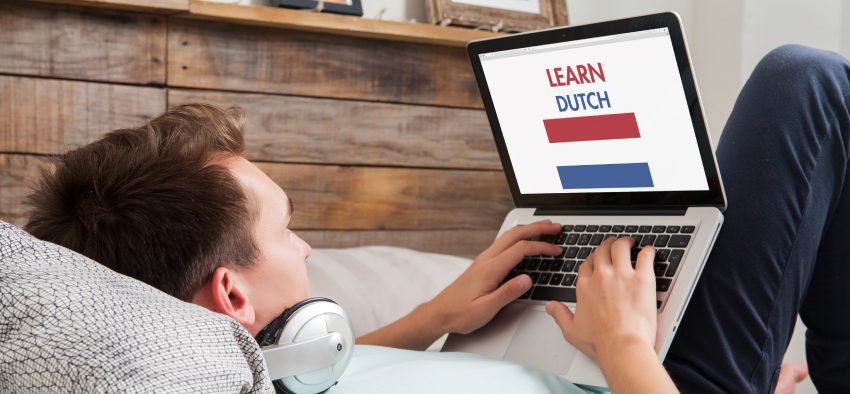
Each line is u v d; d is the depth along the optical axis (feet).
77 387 1.56
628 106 3.26
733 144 3.28
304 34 5.84
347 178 6.04
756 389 3.17
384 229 6.18
